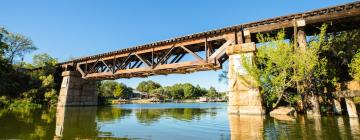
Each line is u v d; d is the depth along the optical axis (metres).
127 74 27.16
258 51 15.70
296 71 14.77
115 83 104.69
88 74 31.42
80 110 24.50
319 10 15.55
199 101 107.06
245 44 16.89
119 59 29.55
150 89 130.00
